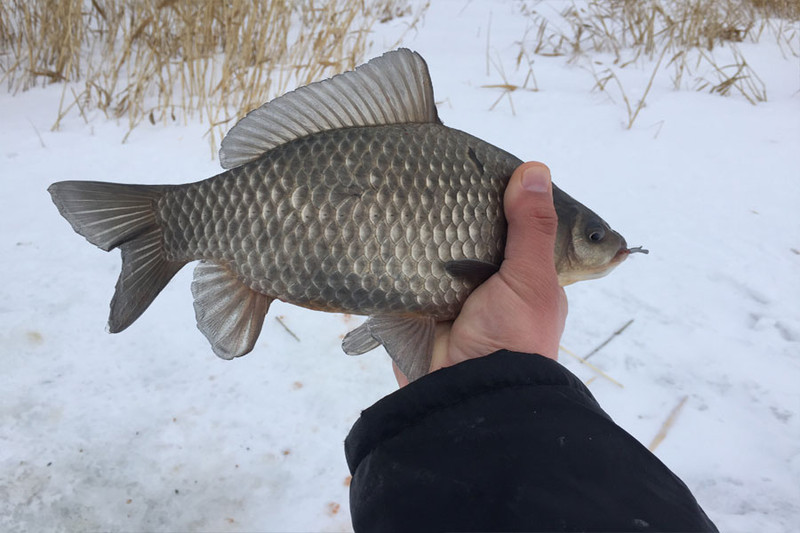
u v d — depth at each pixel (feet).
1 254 2.44
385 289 1.04
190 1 3.35
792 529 1.60
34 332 2.14
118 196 1.09
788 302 2.27
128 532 1.64
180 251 1.09
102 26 4.02
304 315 2.27
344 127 1.07
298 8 4.51
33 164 2.90
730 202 2.76
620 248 1.21
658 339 2.15
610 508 0.76
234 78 3.31
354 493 0.94
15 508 1.67
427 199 1.04
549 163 2.96
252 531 1.65
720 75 3.88
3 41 3.86
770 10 4.87
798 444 1.81
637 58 4.07
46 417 1.89
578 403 0.90
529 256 1.06
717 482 1.72
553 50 4.25
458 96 3.51
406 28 4.50
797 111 3.46
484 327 1.07
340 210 1.02
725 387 1.99
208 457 1.81
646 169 2.96
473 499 0.80
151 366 2.06
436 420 0.91
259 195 1.04
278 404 1.96
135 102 3.19
